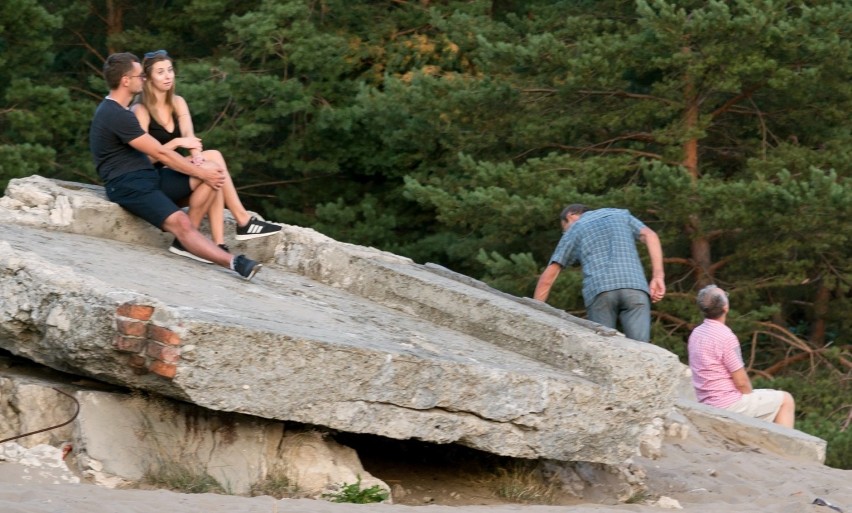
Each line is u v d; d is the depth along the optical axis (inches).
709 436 786.8
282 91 1708.9
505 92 1521.9
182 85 1668.3
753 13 1330.0
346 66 1811.0
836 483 706.2
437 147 1737.2
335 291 693.3
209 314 480.4
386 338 558.3
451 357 545.6
